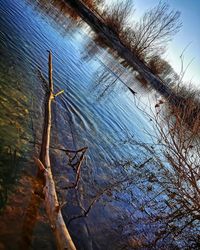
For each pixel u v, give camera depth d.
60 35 18.84
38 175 4.75
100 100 12.72
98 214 5.22
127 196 6.41
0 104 5.79
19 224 3.75
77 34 25.59
